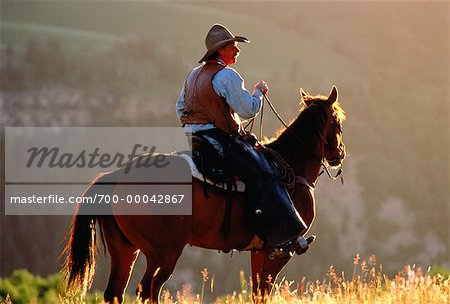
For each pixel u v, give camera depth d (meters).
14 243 75.25
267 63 161.88
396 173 104.44
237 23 186.12
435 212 96.19
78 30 174.00
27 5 185.25
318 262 79.38
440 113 139.00
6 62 132.38
